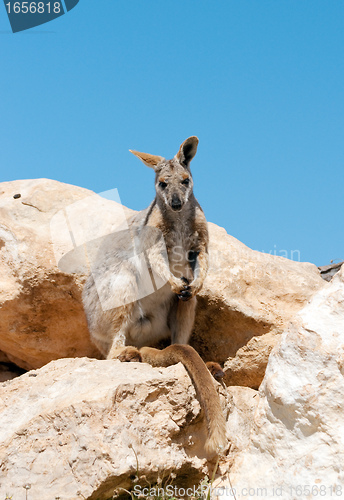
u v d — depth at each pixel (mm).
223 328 12430
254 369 12031
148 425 8344
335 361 7801
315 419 7695
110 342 11641
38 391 9234
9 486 8023
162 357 9898
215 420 8695
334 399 7672
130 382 8625
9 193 14344
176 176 12094
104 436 7988
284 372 8078
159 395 8688
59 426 8289
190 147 12781
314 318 8211
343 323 8047
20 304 12211
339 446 7469
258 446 8148
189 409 8711
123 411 8352
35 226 13242
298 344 8078
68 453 8055
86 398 8336
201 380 9023
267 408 8148
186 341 11945
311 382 7832
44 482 7949
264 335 12133
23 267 12141
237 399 10242
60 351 12906
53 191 13914
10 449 8305
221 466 8805
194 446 8719
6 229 12586
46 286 12172
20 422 8789
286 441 7887
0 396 9375
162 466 8039
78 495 7711
